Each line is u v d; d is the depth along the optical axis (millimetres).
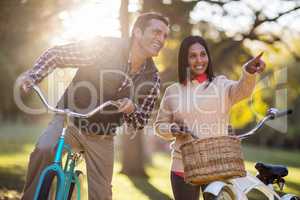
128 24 15602
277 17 15570
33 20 15117
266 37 15773
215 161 5527
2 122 61219
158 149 39312
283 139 53938
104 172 6531
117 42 6320
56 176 5492
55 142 6055
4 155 27156
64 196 5719
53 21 15211
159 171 21750
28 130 56781
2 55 15602
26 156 26891
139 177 18672
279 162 34094
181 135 6176
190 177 5602
